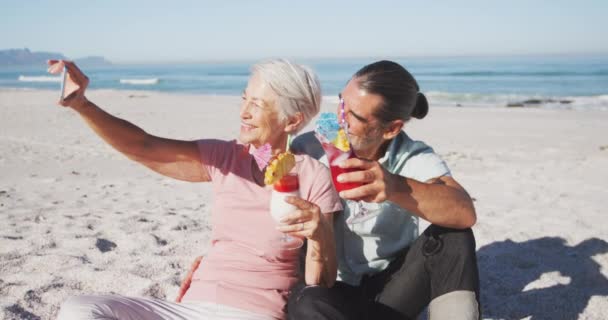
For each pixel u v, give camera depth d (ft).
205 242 13.15
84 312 5.80
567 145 34.09
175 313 6.45
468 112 58.70
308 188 6.77
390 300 6.82
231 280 6.69
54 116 48.21
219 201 6.91
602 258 12.31
